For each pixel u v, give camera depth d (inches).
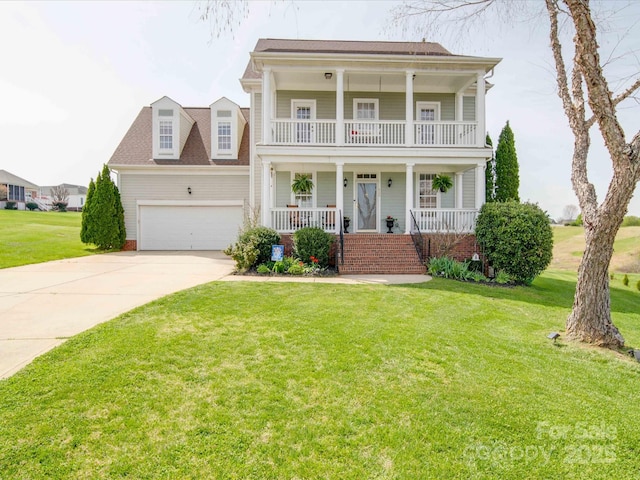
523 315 262.7
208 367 157.3
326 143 502.0
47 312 236.2
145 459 101.0
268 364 161.9
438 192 613.9
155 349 173.2
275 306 257.1
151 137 698.8
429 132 551.5
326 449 107.1
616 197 191.8
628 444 113.1
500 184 597.3
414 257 460.1
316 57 480.7
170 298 269.0
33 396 130.0
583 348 196.5
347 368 160.1
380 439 112.2
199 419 119.8
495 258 415.8
